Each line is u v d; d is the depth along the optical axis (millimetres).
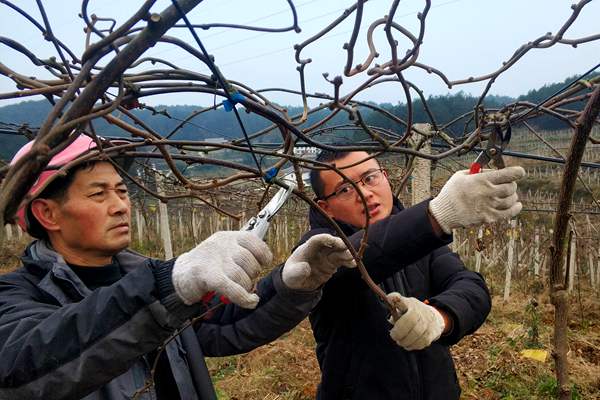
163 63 980
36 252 1366
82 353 999
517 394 5109
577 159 1315
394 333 1363
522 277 10703
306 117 1096
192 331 1566
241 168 1008
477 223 1271
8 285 1294
